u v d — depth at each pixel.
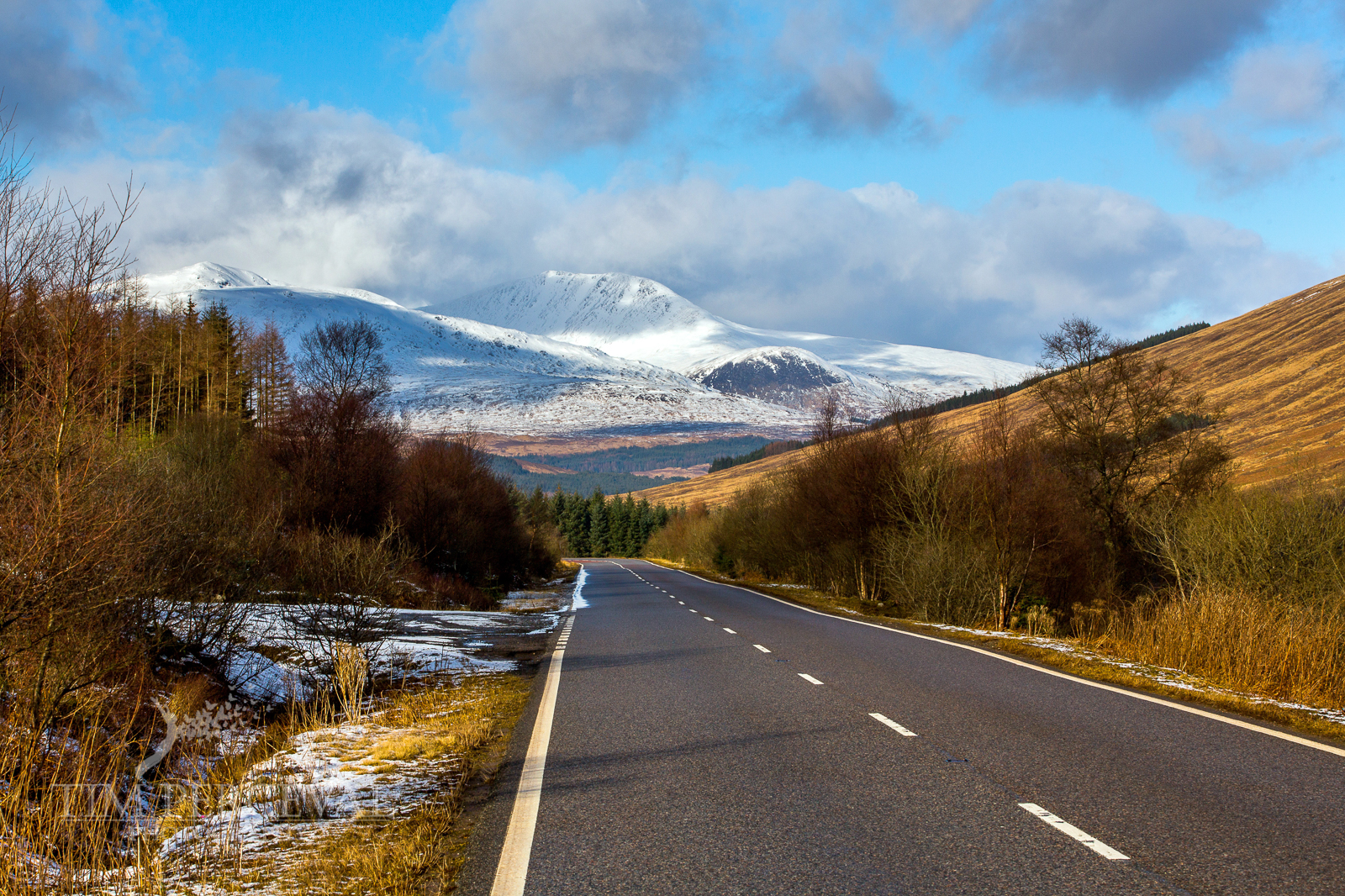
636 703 9.48
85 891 4.44
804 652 13.78
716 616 22.17
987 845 4.61
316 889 4.26
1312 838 4.65
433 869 4.47
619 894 4.07
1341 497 21.09
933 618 22.22
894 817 5.14
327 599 12.07
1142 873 4.15
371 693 10.44
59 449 6.51
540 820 5.30
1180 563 23.81
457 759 7.02
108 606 7.40
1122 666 11.63
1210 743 7.00
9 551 6.39
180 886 4.42
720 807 5.45
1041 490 23.98
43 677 6.61
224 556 10.44
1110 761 6.42
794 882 4.16
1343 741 7.19
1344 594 17.67
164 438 22.36
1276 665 10.26
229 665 10.09
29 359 6.50
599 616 23.20
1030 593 22.09
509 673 12.34
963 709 8.58
